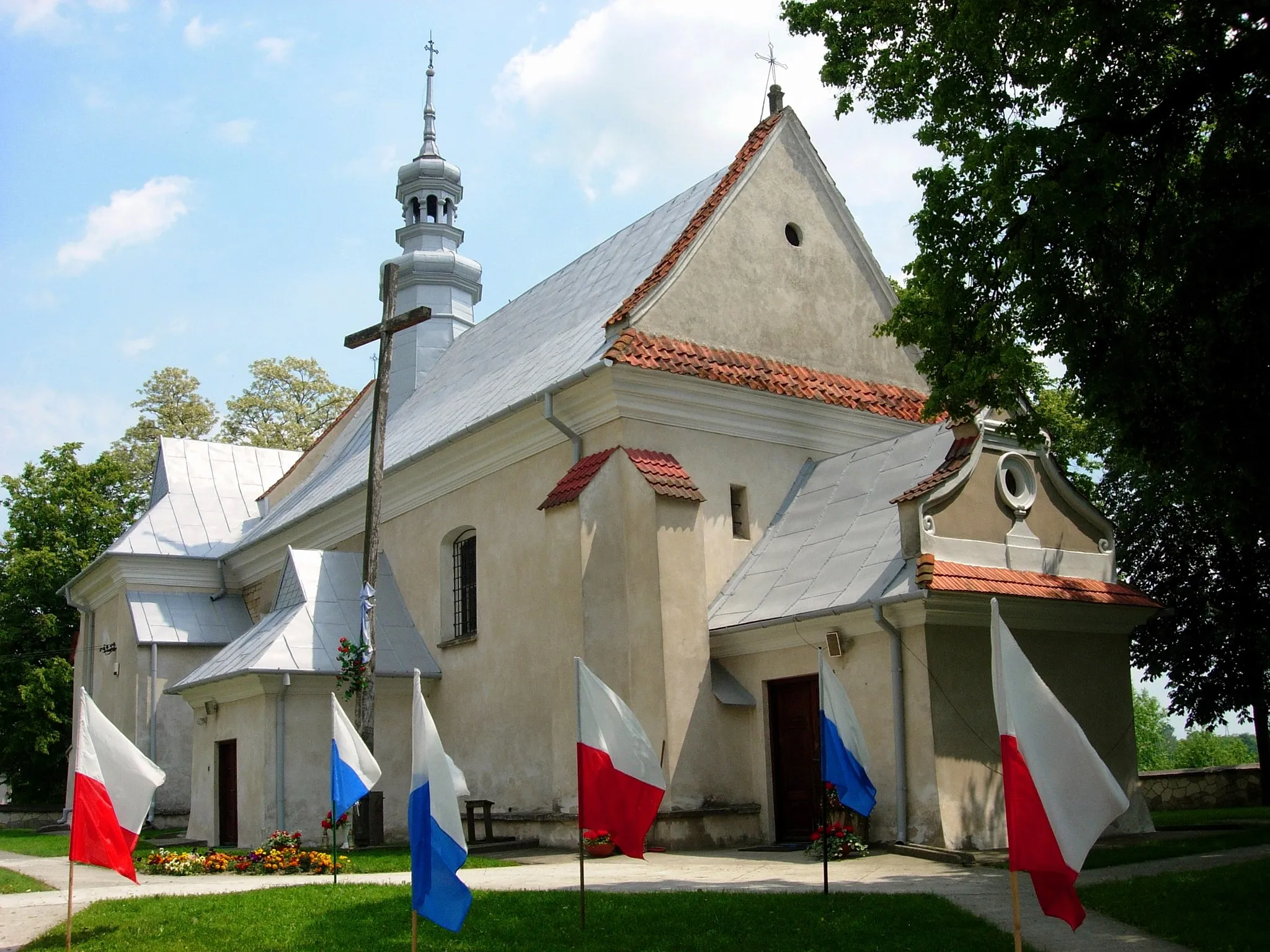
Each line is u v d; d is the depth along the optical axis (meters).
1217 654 25.22
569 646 19.19
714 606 19.92
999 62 14.67
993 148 13.84
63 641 42.75
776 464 21.62
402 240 37.03
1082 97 13.59
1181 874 12.67
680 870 15.40
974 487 17.56
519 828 20.45
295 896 13.34
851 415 22.70
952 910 11.13
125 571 33.44
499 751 21.75
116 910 12.83
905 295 16.39
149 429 52.44
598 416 20.22
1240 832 17.30
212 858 17.73
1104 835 17.64
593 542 19.17
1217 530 24.31
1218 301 13.84
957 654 16.66
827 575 18.52
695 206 24.16
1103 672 18.45
